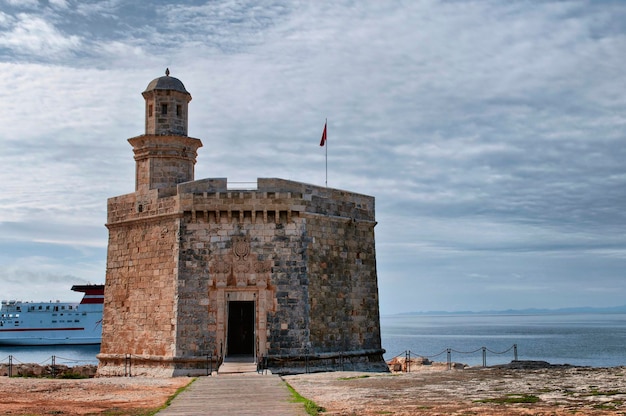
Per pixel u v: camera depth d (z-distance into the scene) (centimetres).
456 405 2864
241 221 5159
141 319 5334
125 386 4009
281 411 2728
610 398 2920
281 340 5041
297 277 5138
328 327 5294
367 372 5072
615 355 12631
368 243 5859
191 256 5116
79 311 15538
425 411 2712
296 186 5294
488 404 2864
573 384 3484
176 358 4959
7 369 5750
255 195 5169
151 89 5784
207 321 5034
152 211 5403
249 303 5975
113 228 5719
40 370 5797
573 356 12450
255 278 5094
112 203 5738
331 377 4300
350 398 3181
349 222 5647
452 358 12650
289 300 5100
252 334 5938
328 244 5422
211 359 4947
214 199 5156
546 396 3050
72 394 3597
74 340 15400
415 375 4284
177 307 5050
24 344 15075
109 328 5594
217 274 5088
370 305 5766
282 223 5191
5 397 3462
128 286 5500
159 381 4322
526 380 3753
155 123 5744
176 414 2681
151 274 5322
